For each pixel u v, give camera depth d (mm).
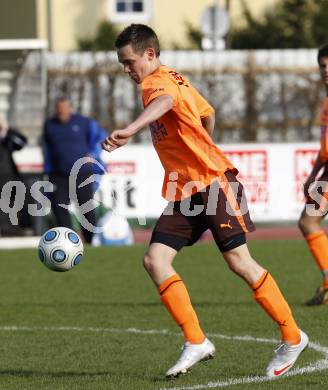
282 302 21656
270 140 71562
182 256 45719
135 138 68938
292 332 21719
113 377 22125
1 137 49844
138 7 99188
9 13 74812
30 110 62969
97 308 32531
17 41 59344
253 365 23250
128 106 70250
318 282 37156
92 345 26297
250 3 97938
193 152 21266
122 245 50250
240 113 71312
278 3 97438
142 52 21359
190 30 97625
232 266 21656
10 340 27156
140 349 25625
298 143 52500
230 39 91938
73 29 98938
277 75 71500
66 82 69750
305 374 21984
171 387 20828
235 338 26734
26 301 34281
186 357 21375
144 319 30281
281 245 48906
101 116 70250
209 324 28906
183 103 21172
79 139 49062
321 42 94688
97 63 70125
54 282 38812
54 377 22438
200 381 21422
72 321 30156
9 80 62781
